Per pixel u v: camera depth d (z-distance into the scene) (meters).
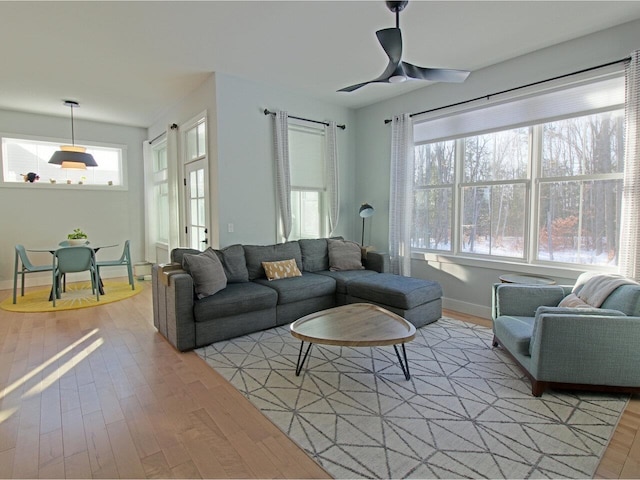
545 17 2.98
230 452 1.85
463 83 4.24
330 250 4.85
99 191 6.46
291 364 2.89
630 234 3.02
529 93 3.68
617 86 3.15
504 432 2.00
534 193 3.77
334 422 2.10
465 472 1.69
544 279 3.53
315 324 2.74
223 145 4.21
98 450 1.86
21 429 2.04
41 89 4.64
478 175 4.25
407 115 4.75
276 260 4.36
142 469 1.72
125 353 3.12
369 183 5.53
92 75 4.17
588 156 3.40
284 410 2.23
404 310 3.53
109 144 6.50
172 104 5.31
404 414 2.18
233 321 3.43
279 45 3.46
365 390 2.47
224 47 3.50
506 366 2.83
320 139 5.30
